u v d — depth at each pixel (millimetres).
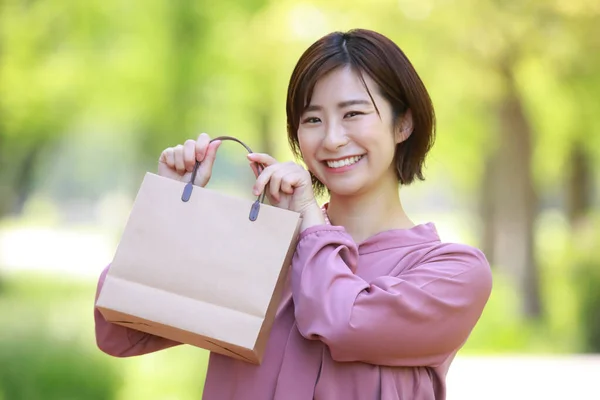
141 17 21094
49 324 16844
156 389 11531
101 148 56469
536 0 15984
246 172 28125
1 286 25750
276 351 3828
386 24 16688
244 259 3564
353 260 3791
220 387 3932
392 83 3873
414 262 3840
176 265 3578
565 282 20266
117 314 3619
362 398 3717
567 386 12492
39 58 21234
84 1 21000
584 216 25453
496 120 20875
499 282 21469
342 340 3568
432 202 75875
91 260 38594
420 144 4035
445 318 3693
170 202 3629
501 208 21797
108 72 21750
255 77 20891
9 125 22391
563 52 16781
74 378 11609
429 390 3824
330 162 3887
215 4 20516
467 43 16797
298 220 3584
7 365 11695
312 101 3887
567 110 21141
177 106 21047
